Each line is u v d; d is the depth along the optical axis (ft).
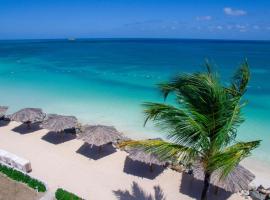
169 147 31.09
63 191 49.65
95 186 55.93
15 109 100.42
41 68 193.36
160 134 79.10
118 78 153.79
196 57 259.39
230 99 29.30
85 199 52.06
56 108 101.24
